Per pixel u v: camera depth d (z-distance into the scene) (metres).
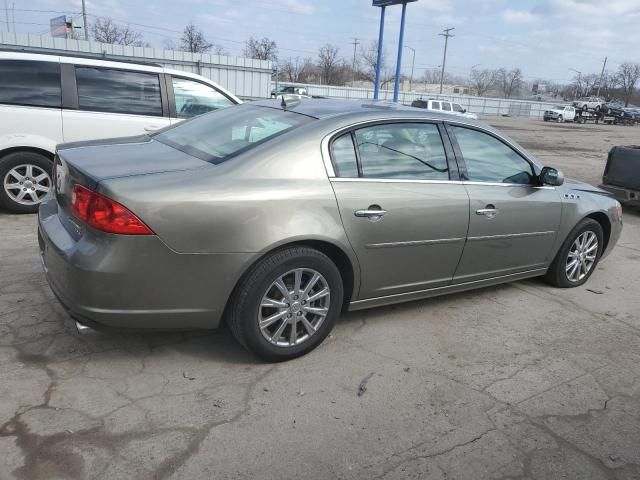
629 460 2.66
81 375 2.99
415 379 3.22
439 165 3.76
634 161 8.64
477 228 3.91
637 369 3.55
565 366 3.52
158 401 2.81
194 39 58.72
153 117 6.58
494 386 3.21
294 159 3.14
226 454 2.47
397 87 25.88
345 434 2.67
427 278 3.82
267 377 3.11
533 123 45.16
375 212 3.33
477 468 2.52
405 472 2.45
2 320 3.51
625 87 101.12
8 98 5.86
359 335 3.71
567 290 4.95
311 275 3.20
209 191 2.83
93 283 2.68
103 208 2.67
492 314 4.26
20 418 2.59
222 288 2.91
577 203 4.68
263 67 26.09
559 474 2.53
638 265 5.99
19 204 6.05
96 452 2.42
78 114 6.15
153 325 2.87
